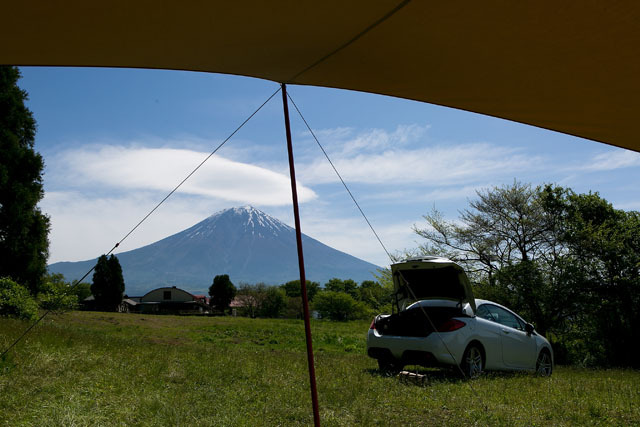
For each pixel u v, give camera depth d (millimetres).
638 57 3043
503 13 2646
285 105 4223
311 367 3990
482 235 18219
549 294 15258
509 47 3066
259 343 17625
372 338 7867
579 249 16094
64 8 2498
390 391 5832
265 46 3219
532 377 7348
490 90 3818
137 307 69562
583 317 15359
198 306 71250
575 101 3848
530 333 8547
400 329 7711
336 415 4645
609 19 2627
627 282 14922
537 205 17531
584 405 5297
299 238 4160
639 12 2533
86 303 60688
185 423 4113
